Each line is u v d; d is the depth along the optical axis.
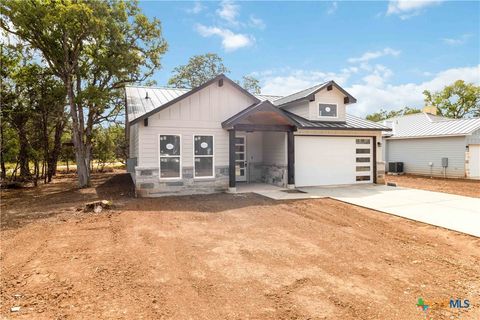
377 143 14.95
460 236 6.48
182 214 8.46
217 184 12.21
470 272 4.65
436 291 4.02
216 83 12.23
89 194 12.80
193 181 11.87
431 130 20.91
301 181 13.69
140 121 11.03
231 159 12.15
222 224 7.42
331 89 14.56
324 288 4.06
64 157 25.28
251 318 3.33
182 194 11.72
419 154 21.39
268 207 9.38
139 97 13.93
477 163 18.61
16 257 5.20
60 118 19.00
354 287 4.10
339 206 9.56
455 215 8.26
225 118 12.38
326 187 13.62
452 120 21.41
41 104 16.83
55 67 15.76
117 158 31.84
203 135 12.05
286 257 5.21
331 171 14.20
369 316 3.38
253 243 5.96
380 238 6.35
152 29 17.48
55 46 14.80
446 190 13.65
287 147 13.09
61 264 4.88
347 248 5.70
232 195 11.54
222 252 5.44
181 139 11.70
